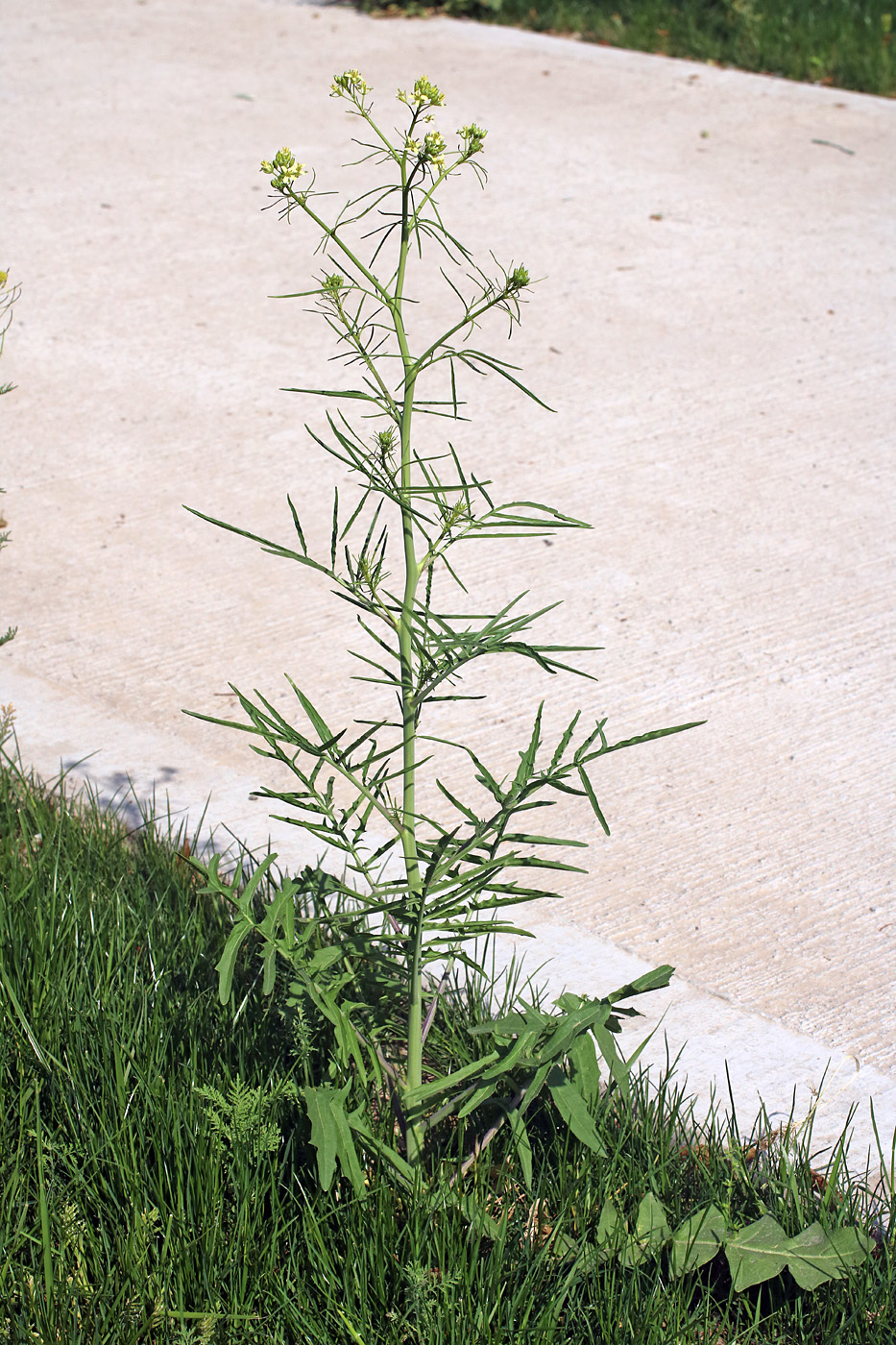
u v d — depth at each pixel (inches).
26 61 458.0
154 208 336.5
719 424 241.0
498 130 387.9
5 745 158.6
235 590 194.1
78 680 173.0
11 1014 107.3
